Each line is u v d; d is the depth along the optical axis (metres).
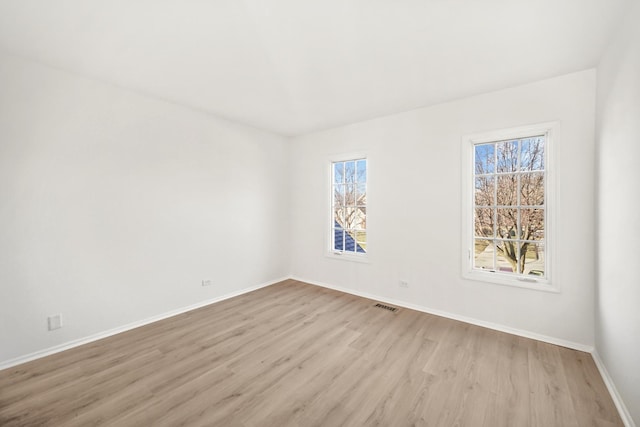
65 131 2.45
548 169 2.60
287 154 4.75
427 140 3.29
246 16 1.75
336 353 2.38
